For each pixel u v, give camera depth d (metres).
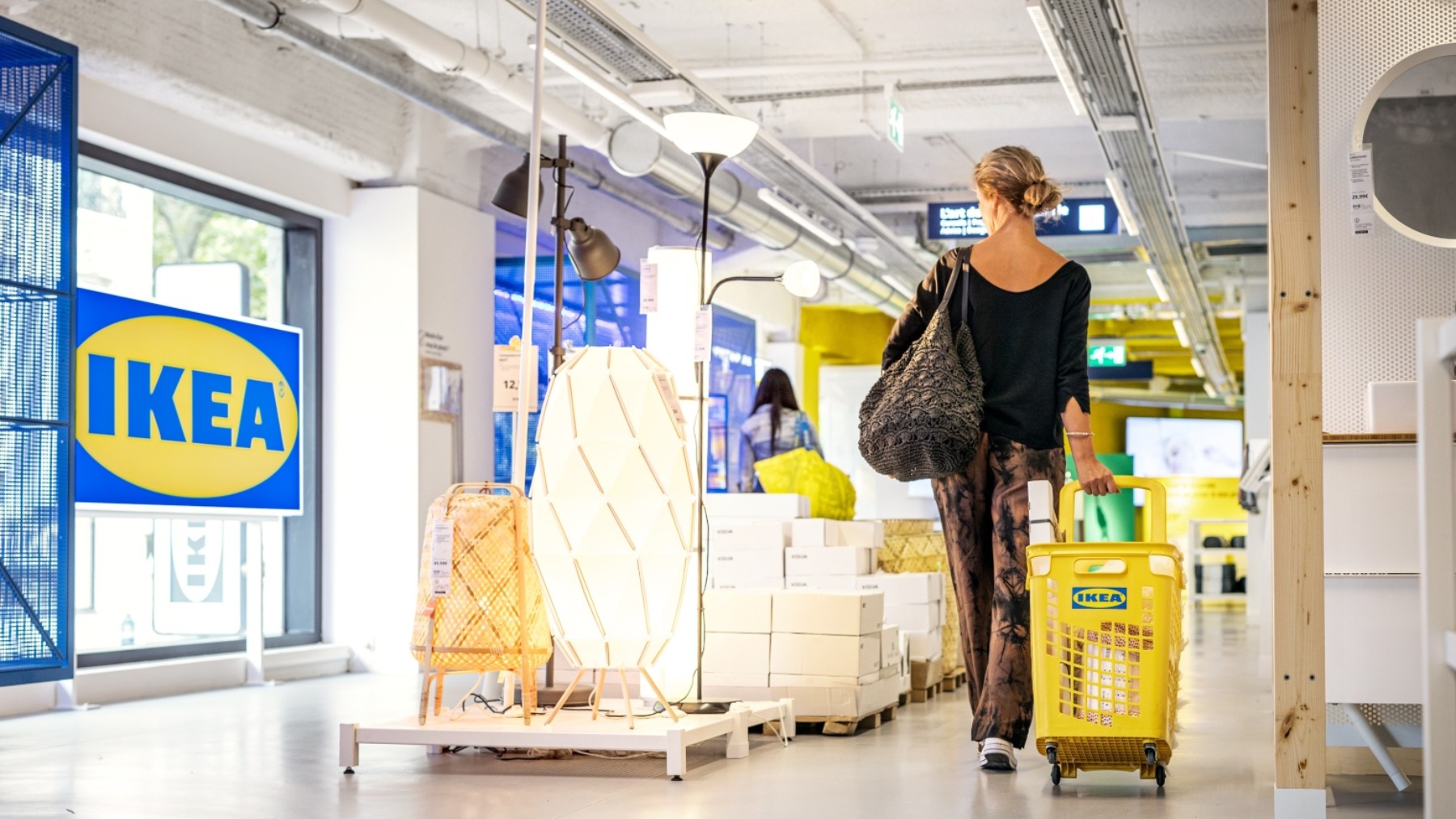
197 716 5.98
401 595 8.88
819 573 6.33
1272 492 3.31
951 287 4.07
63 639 5.89
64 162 5.96
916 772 4.11
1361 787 3.91
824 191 11.39
